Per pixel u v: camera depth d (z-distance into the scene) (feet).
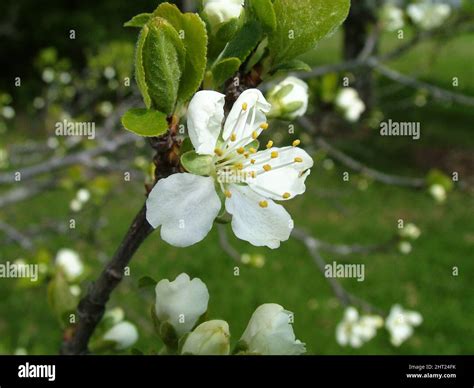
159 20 3.57
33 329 21.16
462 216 33.04
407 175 37.06
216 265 26.63
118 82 23.85
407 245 16.14
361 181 30.58
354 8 23.13
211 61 4.11
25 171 14.52
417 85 15.19
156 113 3.70
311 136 15.11
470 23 16.65
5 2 50.42
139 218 4.38
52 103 26.81
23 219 27.68
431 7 16.51
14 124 37.06
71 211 16.17
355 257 27.96
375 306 23.77
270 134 18.57
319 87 14.76
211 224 3.91
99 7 52.70
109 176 19.17
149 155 16.33
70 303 5.55
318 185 35.01
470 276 26.58
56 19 50.75
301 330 21.97
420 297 24.64
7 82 49.57
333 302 23.80
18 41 50.29
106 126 17.17
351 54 26.66
